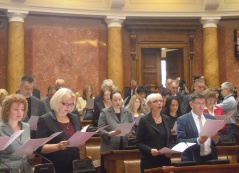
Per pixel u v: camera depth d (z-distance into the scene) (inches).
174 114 247.9
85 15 501.0
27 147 155.9
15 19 469.4
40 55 494.0
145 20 521.3
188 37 531.8
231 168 186.5
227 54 528.4
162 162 202.1
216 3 503.5
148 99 208.5
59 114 177.0
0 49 478.3
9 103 163.6
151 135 202.8
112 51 503.8
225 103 283.0
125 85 523.2
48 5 482.9
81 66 508.1
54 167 172.7
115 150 232.2
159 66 546.0
